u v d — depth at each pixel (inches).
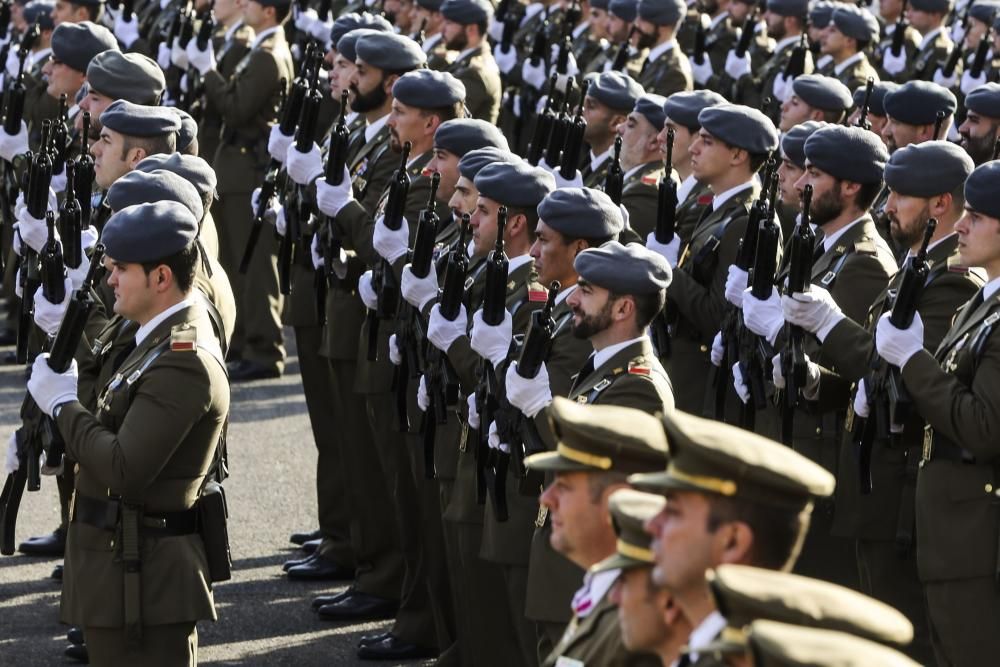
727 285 1024.2
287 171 1237.7
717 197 1126.4
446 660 1072.8
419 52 1282.0
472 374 936.3
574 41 2044.8
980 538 847.7
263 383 1748.3
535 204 967.6
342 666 1107.3
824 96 1382.9
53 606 1203.2
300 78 1300.4
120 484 826.8
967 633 857.5
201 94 1766.7
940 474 860.0
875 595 976.3
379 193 1221.7
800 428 1010.7
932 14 1999.3
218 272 979.9
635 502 547.5
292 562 1282.0
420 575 1119.0
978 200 848.9
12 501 893.8
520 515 903.7
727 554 494.0
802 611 441.1
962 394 833.5
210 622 1178.0
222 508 869.8
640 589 534.3
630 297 816.9
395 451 1144.8
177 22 1919.3
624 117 1291.8
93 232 1112.2
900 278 937.5
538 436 840.9
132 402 843.4
